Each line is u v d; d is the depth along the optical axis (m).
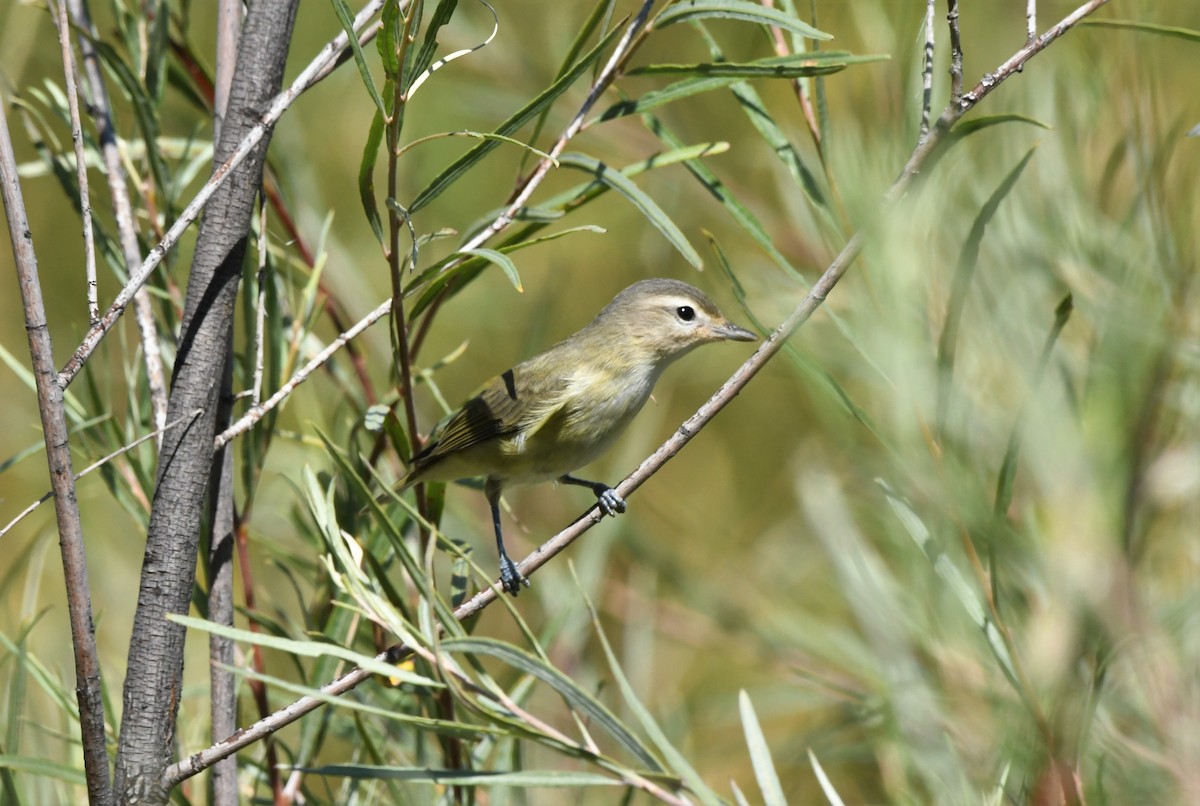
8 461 6.52
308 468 5.31
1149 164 4.33
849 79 6.45
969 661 4.32
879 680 5.03
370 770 4.77
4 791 6.04
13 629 8.20
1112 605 3.42
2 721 6.81
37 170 7.74
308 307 7.67
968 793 4.14
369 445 9.05
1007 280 4.27
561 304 12.75
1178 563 3.63
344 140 11.98
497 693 4.75
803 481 5.09
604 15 6.77
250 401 7.39
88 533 10.62
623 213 12.67
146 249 7.55
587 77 11.20
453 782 4.60
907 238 4.16
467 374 12.68
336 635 7.35
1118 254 4.18
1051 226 4.41
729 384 6.12
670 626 9.16
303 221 9.78
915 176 4.66
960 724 4.30
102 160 7.63
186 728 7.80
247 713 8.02
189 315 5.83
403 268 5.93
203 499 5.78
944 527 4.16
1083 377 3.90
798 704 8.39
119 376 12.39
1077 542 3.42
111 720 6.94
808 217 7.19
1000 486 3.63
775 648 8.21
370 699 7.71
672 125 11.27
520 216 7.01
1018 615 4.06
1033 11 4.83
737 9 6.30
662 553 8.88
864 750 6.95
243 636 4.60
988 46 7.20
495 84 11.34
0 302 14.26
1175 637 3.47
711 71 6.48
